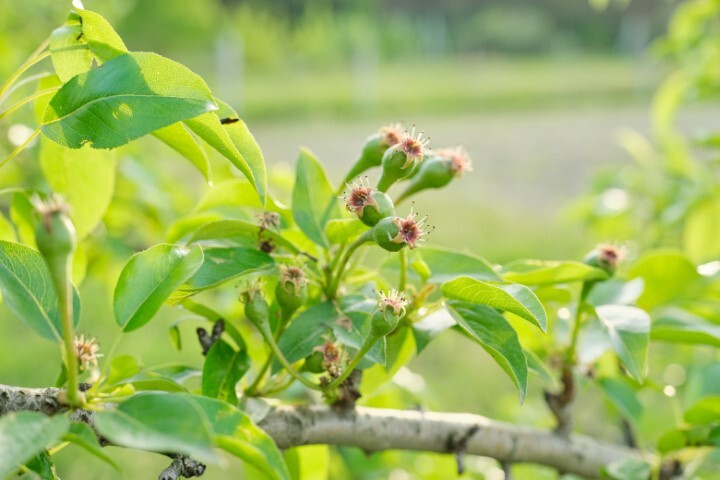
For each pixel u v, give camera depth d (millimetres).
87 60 594
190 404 518
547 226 3879
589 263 670
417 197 4426
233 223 627
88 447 524
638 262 747
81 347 596
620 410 771
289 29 12234
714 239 1195
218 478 1543
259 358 714
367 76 10086
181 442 508
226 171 872
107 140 560
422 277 646
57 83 661
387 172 620
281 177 796
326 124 7281
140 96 562
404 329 652
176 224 690
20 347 2043
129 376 626
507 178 5039
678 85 1290
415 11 13414
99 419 517
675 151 1273
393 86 9547
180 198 1166
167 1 7234
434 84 9883
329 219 650
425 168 666
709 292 749
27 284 579
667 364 1346
